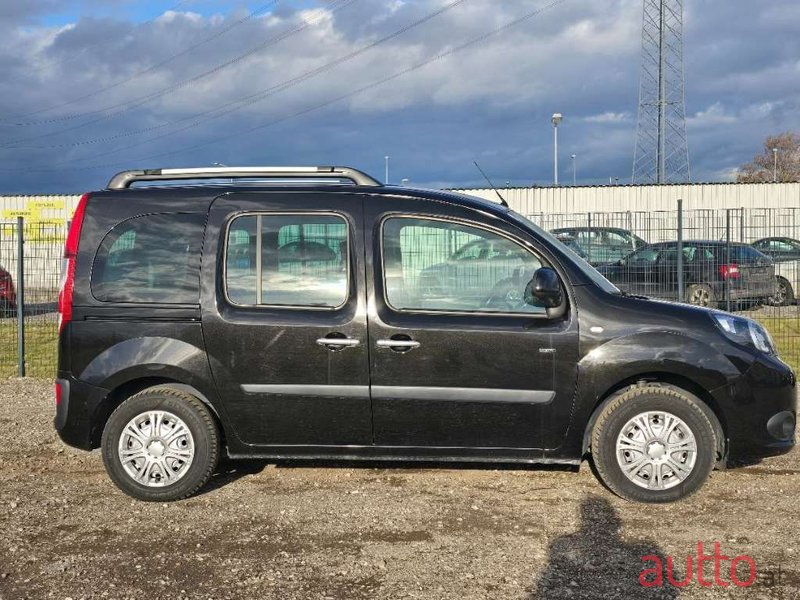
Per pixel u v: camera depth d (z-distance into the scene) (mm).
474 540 4797
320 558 4539
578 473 6094
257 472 6250
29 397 9508
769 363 5523
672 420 5387
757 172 87938
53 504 5559
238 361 5520
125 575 4332
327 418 5520
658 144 50719
